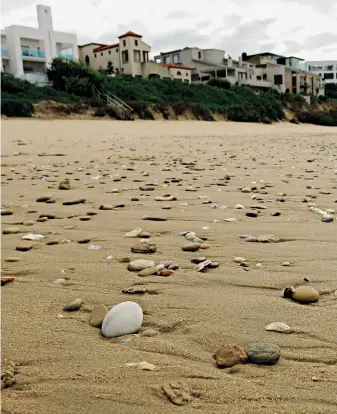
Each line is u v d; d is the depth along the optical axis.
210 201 5.02
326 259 2.82
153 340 1.80
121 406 1.37
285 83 77.88
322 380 1.49
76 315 2.07
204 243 3.24
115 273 2.65
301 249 3.07
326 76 117.31
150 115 38.16
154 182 6.71
